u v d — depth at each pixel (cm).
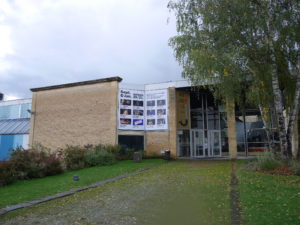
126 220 572
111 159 1786
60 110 2412
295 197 684
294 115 1227
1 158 2736
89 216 611
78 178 1168
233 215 568
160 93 2220
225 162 1711
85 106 2302
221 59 1172
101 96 2245
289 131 1227
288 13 1128
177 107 2198
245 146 2194
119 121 2153
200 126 2314
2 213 653
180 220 559
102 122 2197
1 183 1085
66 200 787
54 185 1049
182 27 1342
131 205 698
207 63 1183
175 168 1456
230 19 1221
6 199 812
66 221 580
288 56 1223
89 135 2233
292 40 1162
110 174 1308
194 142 2247
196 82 1332
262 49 1198
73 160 1652
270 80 1258
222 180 998
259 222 509
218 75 1241
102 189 943
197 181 1007
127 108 2194
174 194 805
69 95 2398
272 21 1165
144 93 2266
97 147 1927
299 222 498
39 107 2525
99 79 2264
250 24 1166
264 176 1008
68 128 2341
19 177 1230
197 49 1259
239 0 1145
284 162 1171
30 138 2500
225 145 2272
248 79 1259
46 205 732
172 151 2098
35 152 1435
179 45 1361
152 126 2202
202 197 747
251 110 2209
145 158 2102
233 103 1363
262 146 2130
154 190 882
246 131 2217
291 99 1335
